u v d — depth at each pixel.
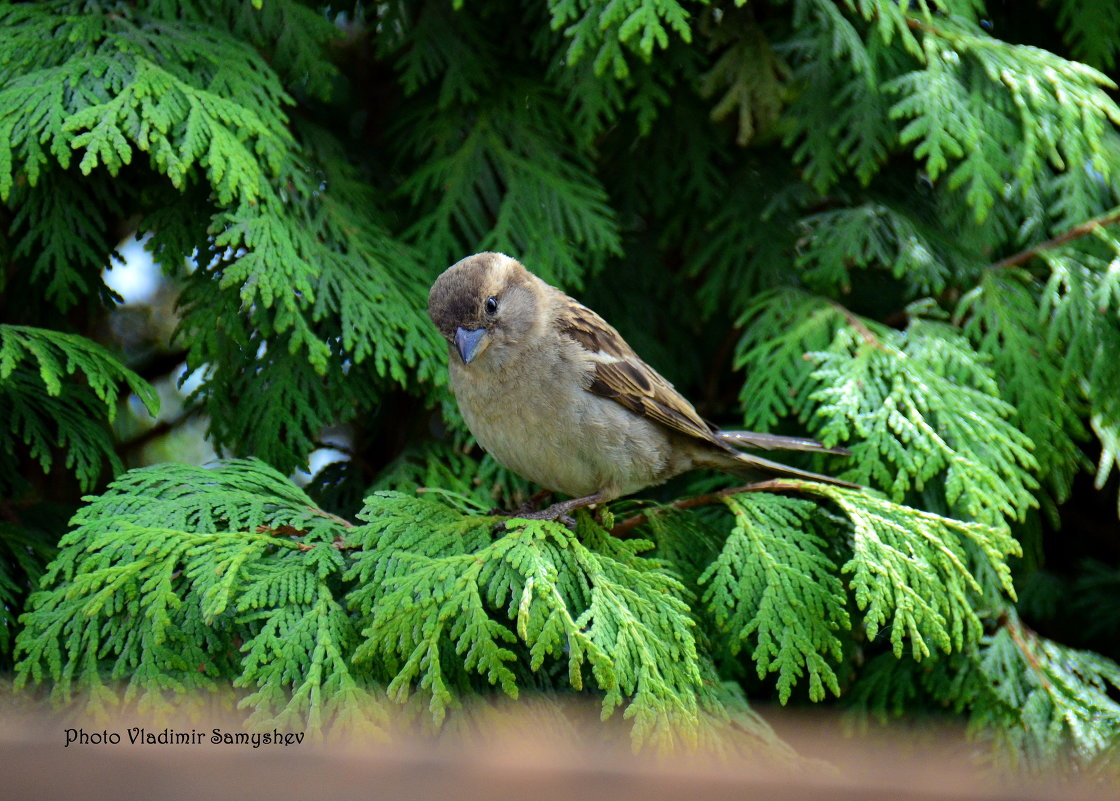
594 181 8.30
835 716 7.78
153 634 5.52
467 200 8.14
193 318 7.11
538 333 6.88
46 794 3.19
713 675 6.45
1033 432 7.43
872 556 6.20
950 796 3.82
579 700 6.95
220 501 6.18
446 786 3.48
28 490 7.52
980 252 8.18
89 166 6.10
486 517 6.36
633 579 5.99
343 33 7.83
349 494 8.36
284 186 7.41
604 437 6.91
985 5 8.88
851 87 7.82
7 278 7.90
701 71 8.43
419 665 5.25
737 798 3.47
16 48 6.88
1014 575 8.27
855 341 7.61
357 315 7.13
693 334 9.48
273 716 5.27
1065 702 7.27
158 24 7.27
